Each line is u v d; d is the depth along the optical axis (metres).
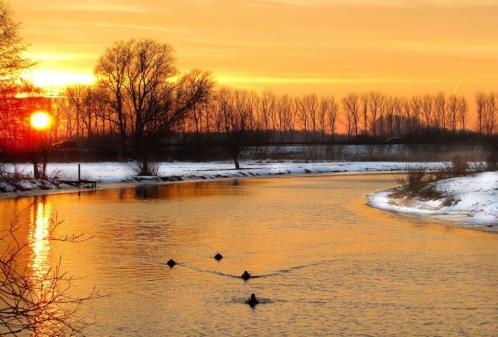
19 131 50.00
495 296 17.28
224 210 38.41
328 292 17.86
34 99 46.81
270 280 19.27
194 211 37.72
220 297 17.48
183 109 77.25
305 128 158.12
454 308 16.25
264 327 15.00
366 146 138.25
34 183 55.16
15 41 45.09
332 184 65.56
